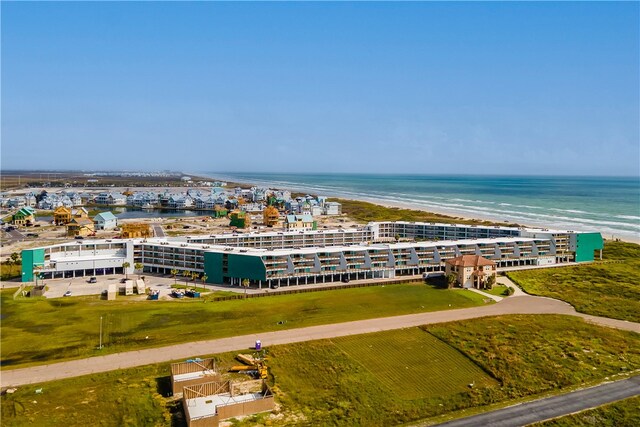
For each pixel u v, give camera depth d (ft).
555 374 370.12
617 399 333.42
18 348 403.54
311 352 402.93
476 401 331.98
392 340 434.30
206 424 287.07
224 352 399.85
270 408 314.96
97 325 460.96
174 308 519.60
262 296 577.84
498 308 538.06
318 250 654.53
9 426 287.07
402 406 323.16
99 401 318.04
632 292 602.44
